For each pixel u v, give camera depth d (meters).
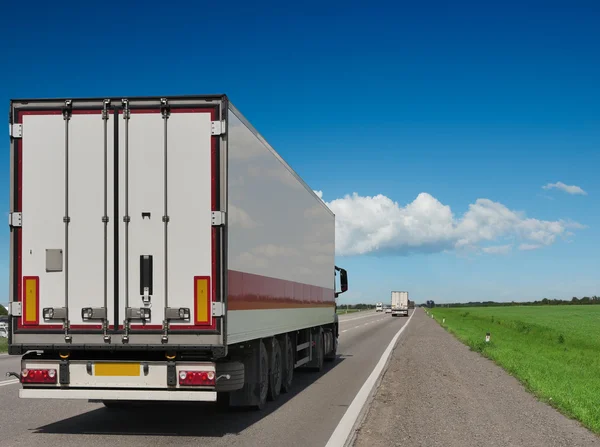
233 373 9.41
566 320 70.56
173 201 9.15
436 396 13.27
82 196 9.26
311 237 17.00
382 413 11.10
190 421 10.29
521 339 37.06
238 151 9.77
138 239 9.12
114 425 9.90
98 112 9.33
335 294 22.36
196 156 9.17
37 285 9.23
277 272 12.62
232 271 9.39
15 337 9.18
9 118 9.38
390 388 14.56
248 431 9.43
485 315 94.06
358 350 27.06
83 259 9.19
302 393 13.78
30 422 10.13
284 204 13.38
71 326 9.14
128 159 9.23
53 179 9.30
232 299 9.38
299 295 15.16
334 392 13.94
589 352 28.41
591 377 17.55
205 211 9.11
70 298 9.16
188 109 9.21
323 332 19.44
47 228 9.27
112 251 9.16
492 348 27.38
